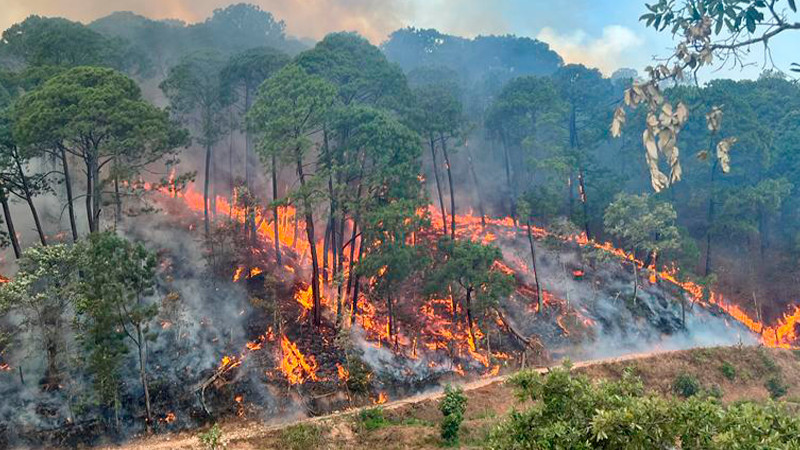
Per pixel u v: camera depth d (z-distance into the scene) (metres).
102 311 32.81
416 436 32.09
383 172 46.56
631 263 66.38
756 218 67.81
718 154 5.95
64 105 39.22
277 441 32.16
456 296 49.50
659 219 59.03
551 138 72.50
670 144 5.78
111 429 34.28
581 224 64.88
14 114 40.59
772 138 67.44
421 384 44.28
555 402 10.95
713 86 74.69
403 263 44.78
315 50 54.19
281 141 43.59
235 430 35.50
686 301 62.66
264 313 45.75
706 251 71.38
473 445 30.88
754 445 7.53
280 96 45.41
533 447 10.45
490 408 37.53
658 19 6.39
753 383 46.47
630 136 78.25
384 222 44.53
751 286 67.19
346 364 42.66
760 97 77.44
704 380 45.12
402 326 49.84
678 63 6.05
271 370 40.62
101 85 41.25
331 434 32.94
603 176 70.56
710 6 6.00
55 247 36.25
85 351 36.53
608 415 8.85
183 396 37.38
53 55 51.25
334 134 50.38
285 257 55.06
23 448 32.12
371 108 49.16
